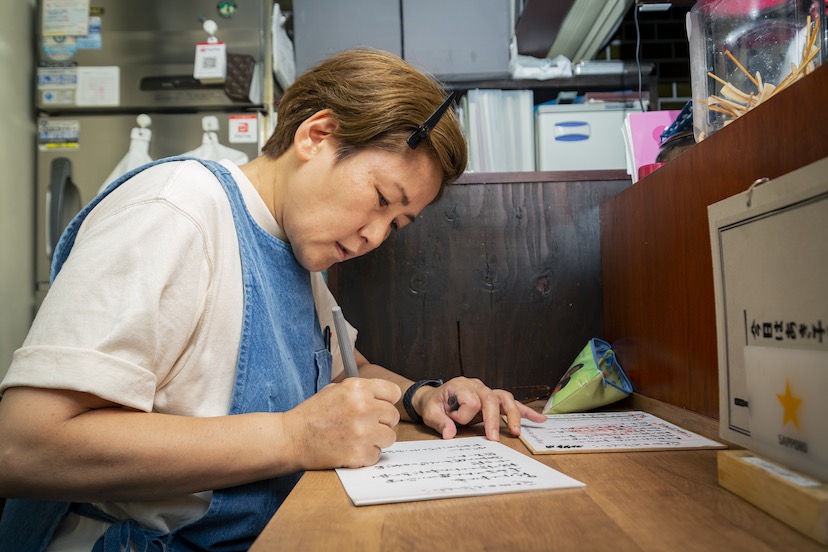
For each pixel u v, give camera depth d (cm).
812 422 48
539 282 144
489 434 89
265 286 89
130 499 71
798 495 46
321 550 44
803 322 49
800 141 64
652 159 141
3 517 89
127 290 70
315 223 87
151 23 219
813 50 79
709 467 68
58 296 69
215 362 82
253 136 219
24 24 223
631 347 122
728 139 80
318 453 71
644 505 54
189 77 217
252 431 71
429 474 66
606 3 196
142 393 70
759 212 56
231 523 78
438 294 144
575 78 236
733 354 61
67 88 219
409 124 84
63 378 65
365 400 72
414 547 44
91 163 221
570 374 122
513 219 145
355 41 233
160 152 220
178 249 74
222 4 219
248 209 91
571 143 229
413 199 87
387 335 143
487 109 236
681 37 275
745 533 46
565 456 75
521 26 219
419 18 233
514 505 54
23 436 65
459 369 143
